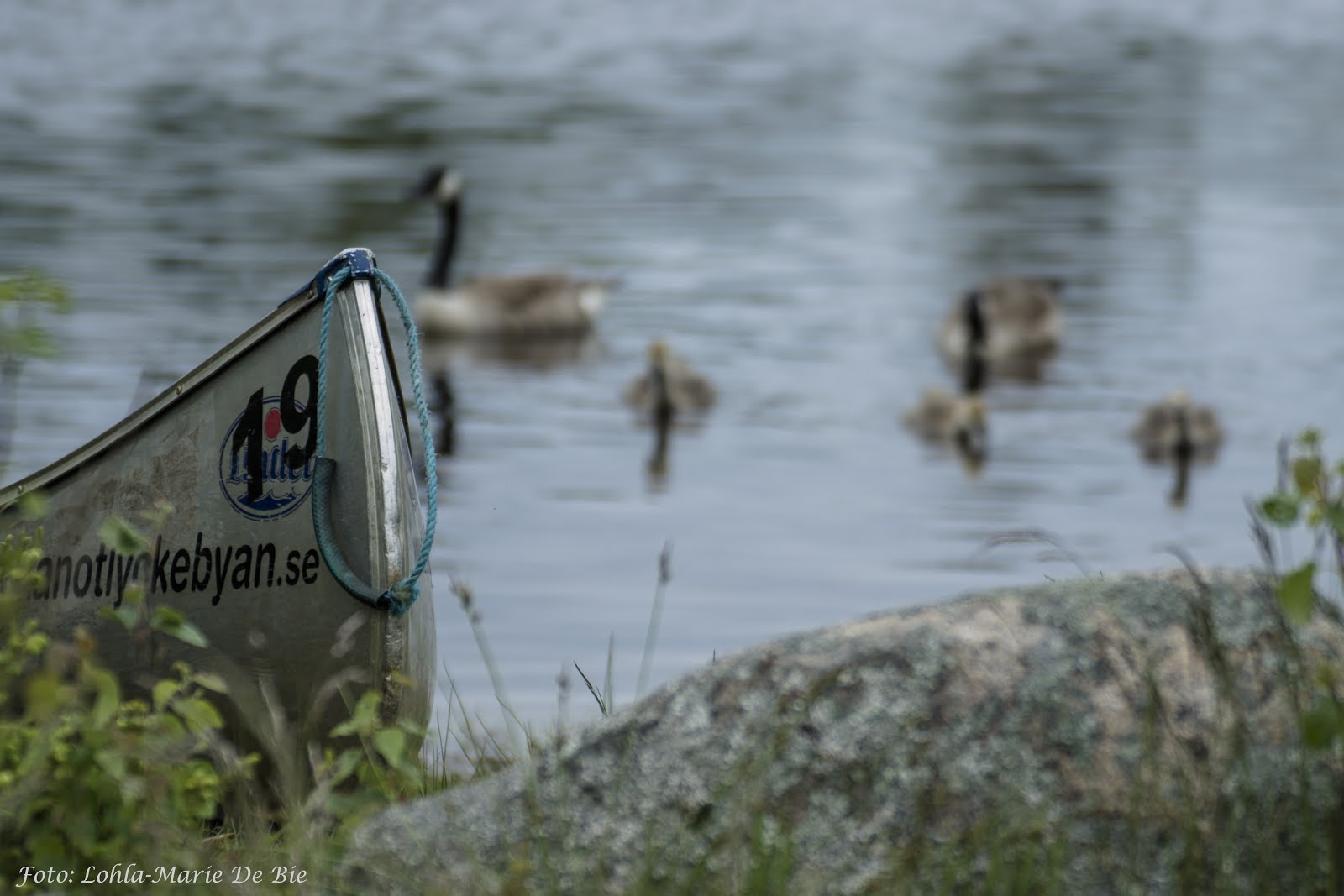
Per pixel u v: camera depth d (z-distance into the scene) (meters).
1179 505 15.86
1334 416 18.58
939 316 23.20
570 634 12.00
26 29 54.28
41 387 16.84
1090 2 78.38
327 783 5.56
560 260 26.20
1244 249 26.66
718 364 21.14
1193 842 4.64
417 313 24.59
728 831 4.79
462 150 34.09
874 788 4.78
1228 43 58.47
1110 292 24.36
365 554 7.10
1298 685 4.80
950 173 32.91
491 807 5.10
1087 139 36.84
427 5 69.38
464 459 17.17
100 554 7.51
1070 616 4.98
